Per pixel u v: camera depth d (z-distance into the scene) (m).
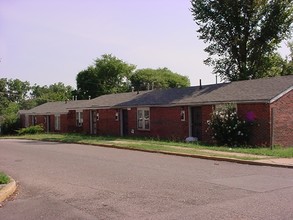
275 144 20.42
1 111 72.31
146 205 8.08
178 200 8.45
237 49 37.75
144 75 77.50
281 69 41.25
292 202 8.09
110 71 74.00
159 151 18.92
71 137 31.38
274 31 36.53
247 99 21.14
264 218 6.92
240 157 15.52
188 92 27.78
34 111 49.12
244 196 8.73
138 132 29.58
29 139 33.53
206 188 9.70
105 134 33.69
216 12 37.25
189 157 16.94
